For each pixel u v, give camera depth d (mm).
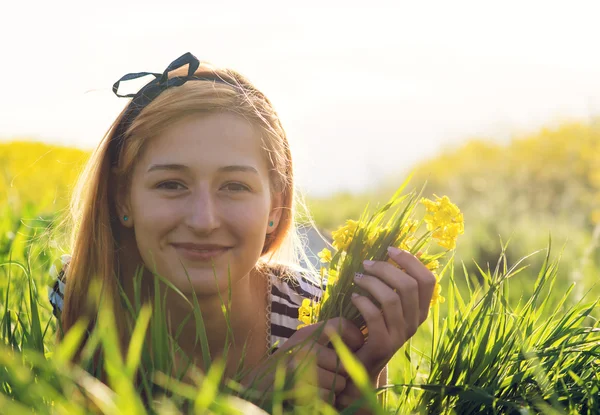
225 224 2006
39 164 9477
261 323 2496
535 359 1913
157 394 1653
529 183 9703
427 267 2064
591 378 1994
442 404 1985
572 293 3471
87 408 1514
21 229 3477
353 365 1319
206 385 1303
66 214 2945
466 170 12281
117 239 2293
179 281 2012
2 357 1313
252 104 2129
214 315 2248
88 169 2377
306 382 1775
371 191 11422
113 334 1348
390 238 2023
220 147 2010
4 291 2688
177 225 1991
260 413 1354
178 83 2131
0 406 1195
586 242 5848
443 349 2098
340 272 2047
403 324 1952
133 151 2049
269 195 2146
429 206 2037
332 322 1949
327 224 9891
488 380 1980
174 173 1995
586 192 8602
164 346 1696
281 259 2648
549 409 1683
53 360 1378
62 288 2504
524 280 4477
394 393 2469
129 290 2311
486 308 2072
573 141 11336
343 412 1616
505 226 6855
